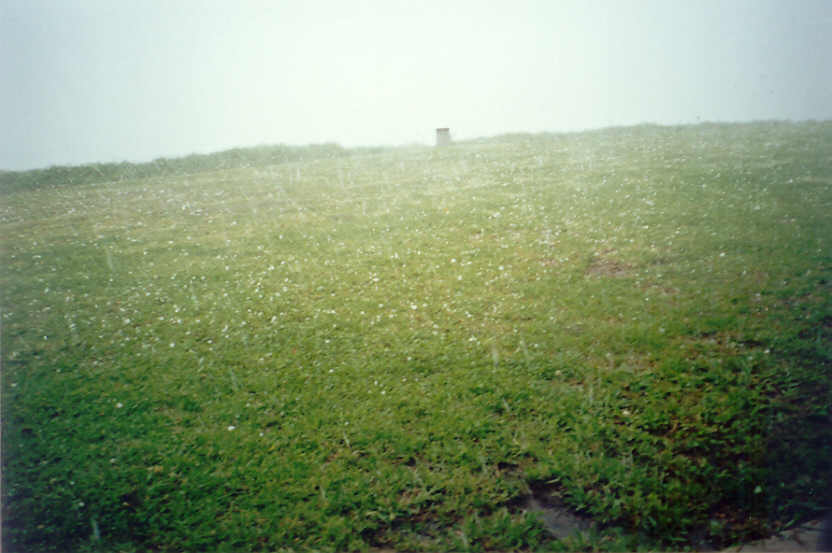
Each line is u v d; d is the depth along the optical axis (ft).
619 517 9.64
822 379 12.09
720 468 10.34
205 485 11.02
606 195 27.89
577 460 10.69
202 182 40.88
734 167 29.96
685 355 13.62
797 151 31.96
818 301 15.14
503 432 11.68
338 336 16.52
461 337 15.85
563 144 45.60
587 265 19.79
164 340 17.30
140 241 27.43
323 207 31.50
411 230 25.73
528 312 16.79
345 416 12.77
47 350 17.25
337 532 9.78
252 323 17.90
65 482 11.48
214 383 14.60
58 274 23.47
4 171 40.73
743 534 9.23
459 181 35.35
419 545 9.43
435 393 13.23
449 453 11.32
